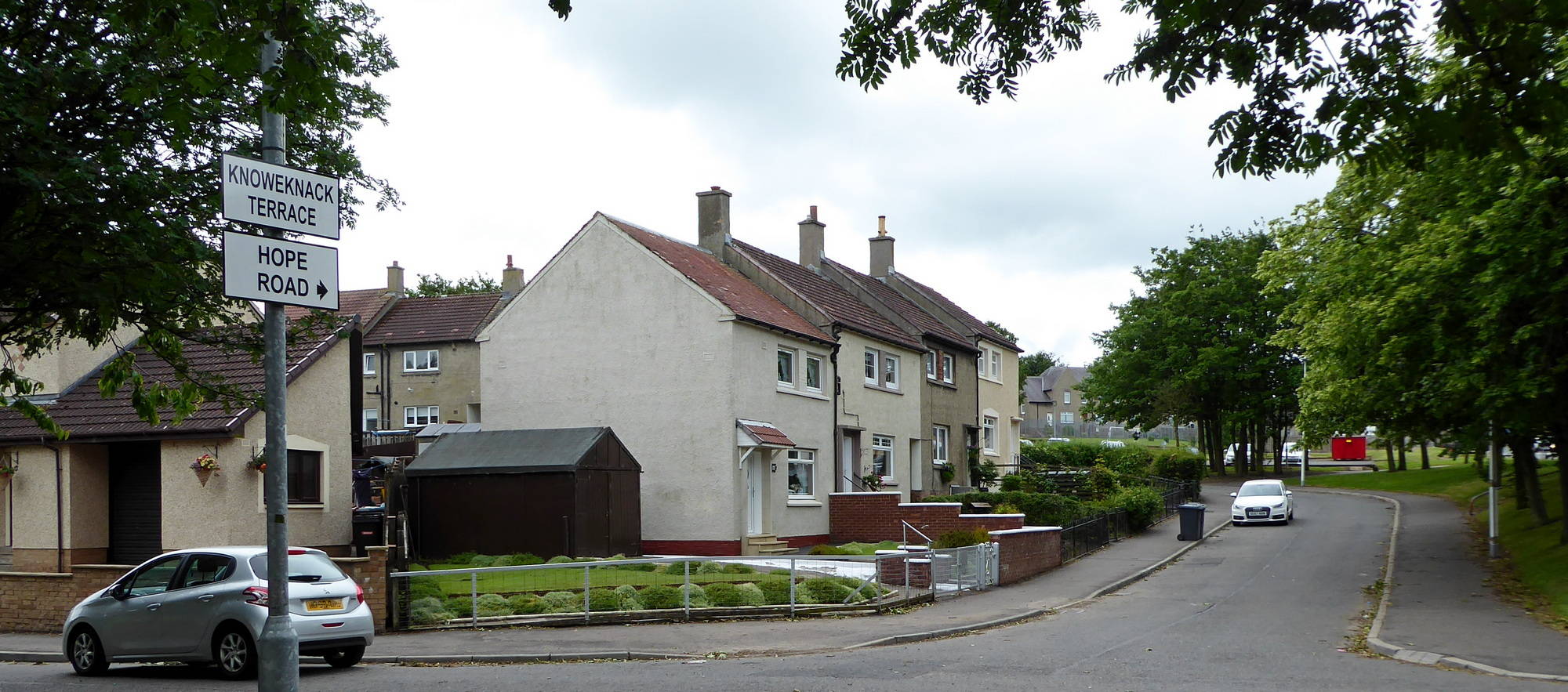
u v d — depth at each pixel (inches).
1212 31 367.6
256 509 872.9
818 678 510.0
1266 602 842.2
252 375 897.5
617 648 614.2
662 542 1144.2
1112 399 2694.4
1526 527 1219.2
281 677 289.9
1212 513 1776.6
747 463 1158.3
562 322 1214.3
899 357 1533.0
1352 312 993.5
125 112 479.8
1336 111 360.8
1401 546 1234.0
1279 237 1181.7
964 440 1737.2
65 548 887.7
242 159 297.0
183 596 541.6
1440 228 856.3
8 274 457.4
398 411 1902.1
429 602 714.2
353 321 1009.5
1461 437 1047.6
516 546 1012.5
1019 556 993.5
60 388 942.4
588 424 1189.1
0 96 407.2
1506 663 550.0
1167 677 507.8
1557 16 331.6
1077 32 425.4
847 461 1385.3
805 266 1670.8
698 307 1151.6
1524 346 868.0
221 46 323.6
